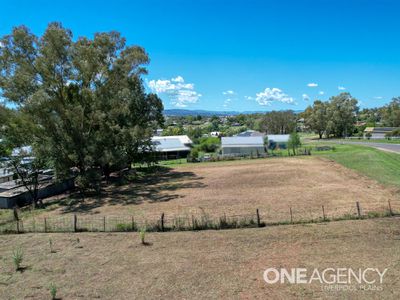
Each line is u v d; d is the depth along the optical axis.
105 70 36.50
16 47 30.58
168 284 12.52
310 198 25.81
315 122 109.06
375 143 75.31
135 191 33.81
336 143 81.31
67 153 31.66
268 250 15.33
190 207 25.17
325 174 37.16
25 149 33.88
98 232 19.42
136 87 45.09
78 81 33.47
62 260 15.27
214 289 11.96
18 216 25.09
